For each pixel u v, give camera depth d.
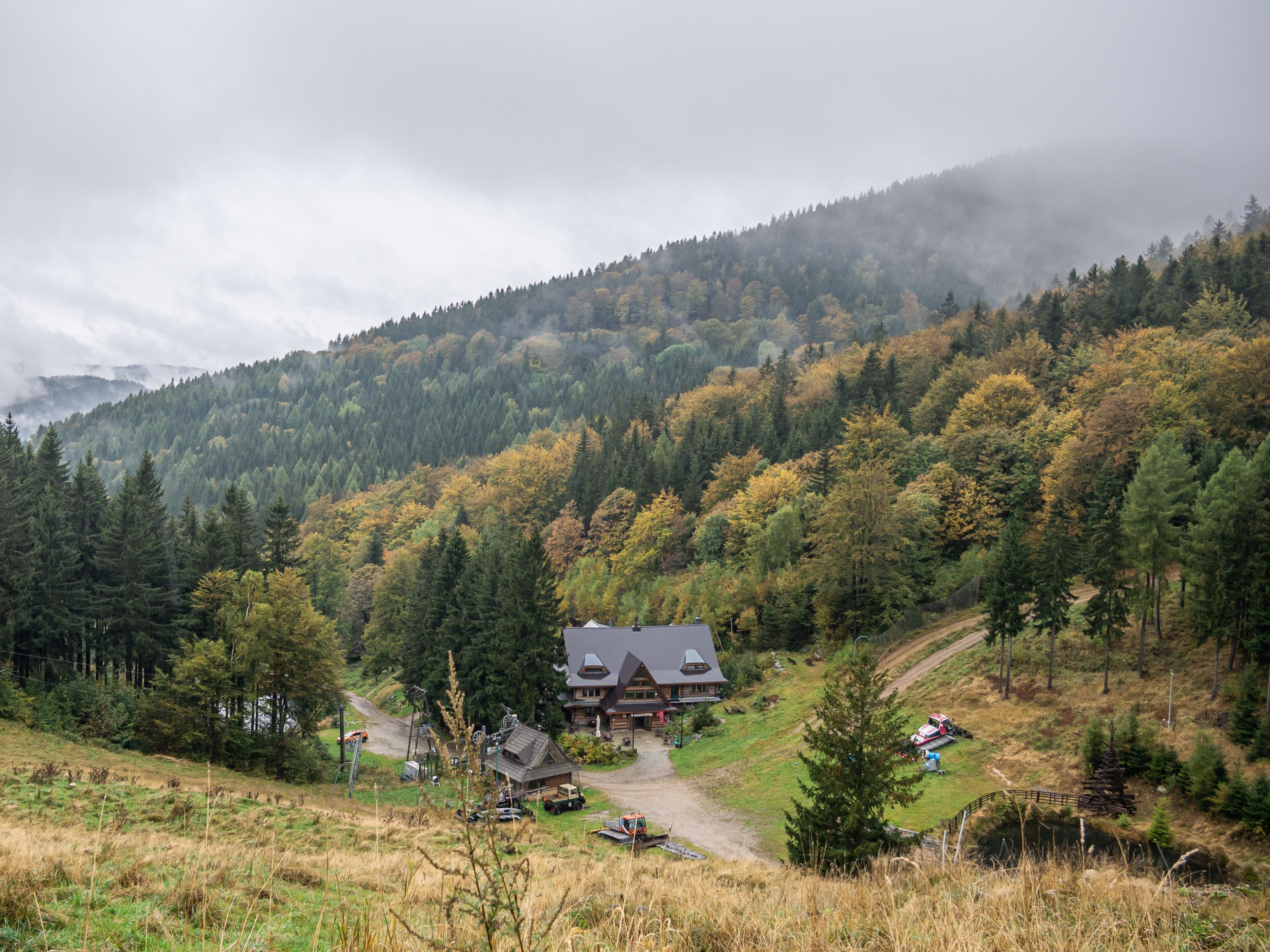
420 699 68.69
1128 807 38.88
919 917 7.83
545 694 61.00
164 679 50.03
